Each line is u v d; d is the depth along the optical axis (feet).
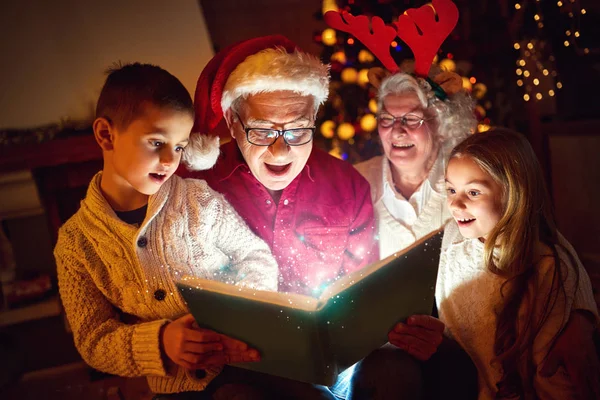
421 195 6.12
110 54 8.59
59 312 8.68
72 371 8.37
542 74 10.46
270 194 6.05
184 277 4.32
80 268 4.74
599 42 9.80
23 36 8.39
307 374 4.28
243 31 12.19
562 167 9.89
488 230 5.10
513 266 4.97
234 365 4.60
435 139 6.06
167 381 4.80
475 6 10.37
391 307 4.44
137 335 4.52
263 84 5.14
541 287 4.91
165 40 8.71
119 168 4.61
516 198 4.91
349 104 9.68
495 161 4.90
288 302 3.99
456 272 5.45
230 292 4.10
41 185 8.64
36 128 8.38
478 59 10.32
